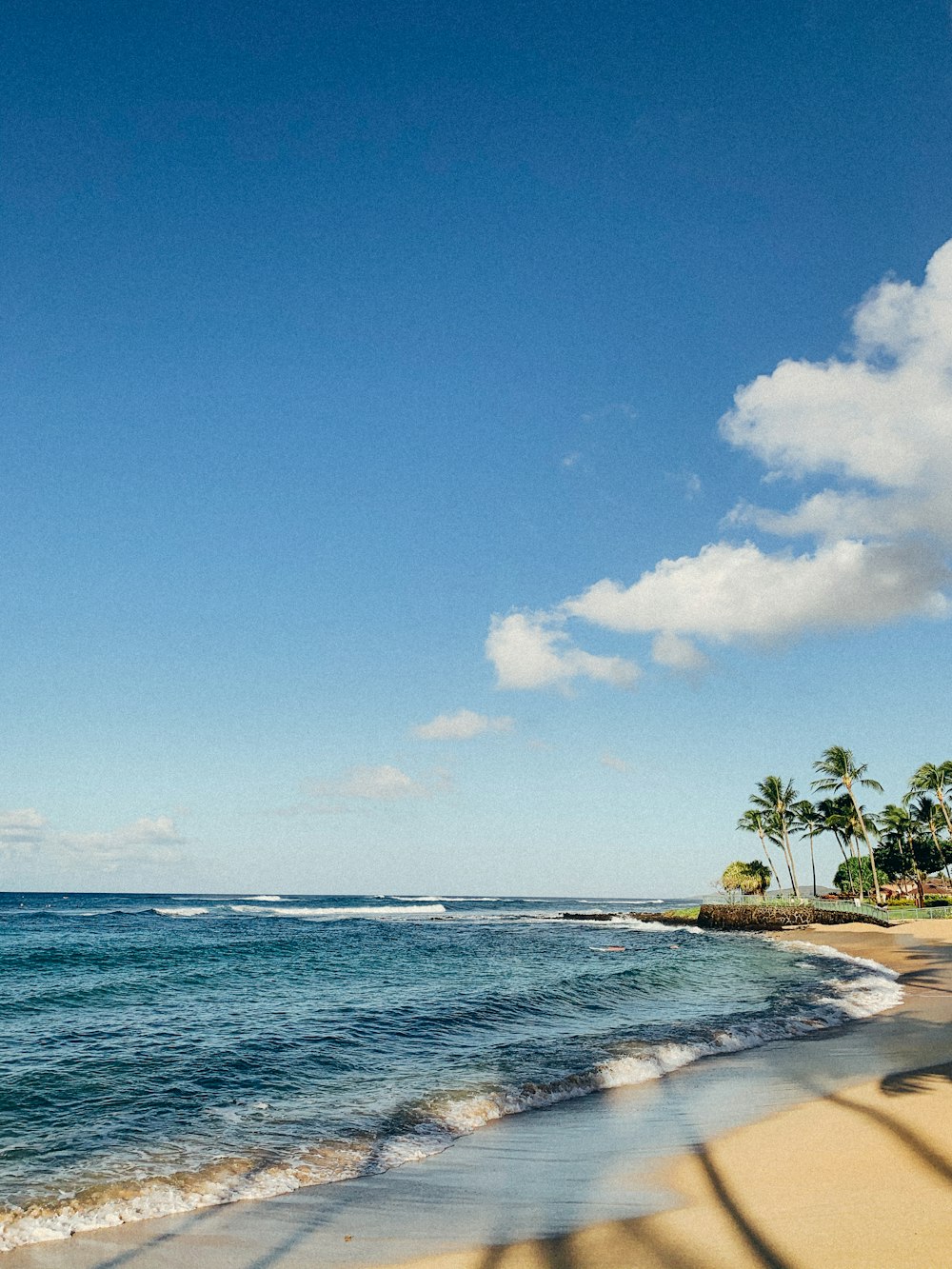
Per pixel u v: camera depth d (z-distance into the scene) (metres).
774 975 31.66
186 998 24.53
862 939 51.72
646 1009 23.03
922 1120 11.05
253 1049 16.89
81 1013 21.56
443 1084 14.04
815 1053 16.50
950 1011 21.84
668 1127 11.62
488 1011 21.91
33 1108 12.53
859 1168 9.27
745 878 82.56
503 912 125.12
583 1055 16.30
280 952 40.81
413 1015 21.16
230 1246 7.79
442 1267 7.20
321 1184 9.48
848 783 72.38
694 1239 7.54
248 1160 10.30
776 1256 6.98
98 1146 10.80
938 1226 7.37
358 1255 7.54
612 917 102.25
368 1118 12.16
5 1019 20.55
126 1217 8.51
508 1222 8.26
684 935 65.06
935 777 71.31
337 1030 19.06
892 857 86.62
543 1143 10.98
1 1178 9.61
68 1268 7.30
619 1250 7.39
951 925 53.91
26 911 93.19
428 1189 9.29
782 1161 9.74
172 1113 12.38
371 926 71.25
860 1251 6.92
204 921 77.25
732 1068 15.30
